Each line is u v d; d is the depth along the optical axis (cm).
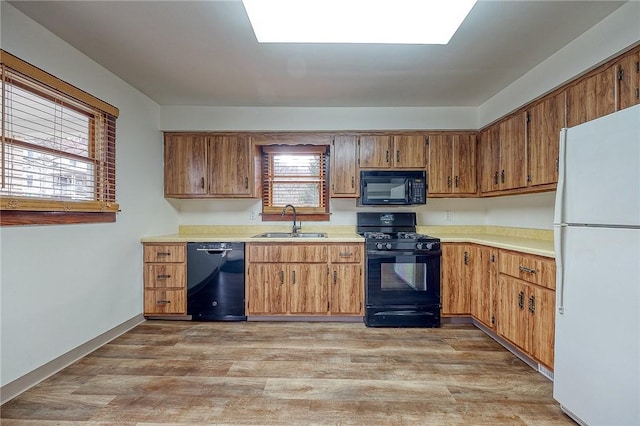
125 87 289
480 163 349
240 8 184
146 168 323
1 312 181
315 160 387
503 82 286
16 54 188
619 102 188
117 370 222
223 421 171
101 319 262
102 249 262
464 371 223
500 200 358
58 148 220
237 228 385
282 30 192
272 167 387
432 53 234
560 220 177
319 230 385
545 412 179
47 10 187
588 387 159
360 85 292
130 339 275
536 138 261
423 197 342
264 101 332
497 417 175
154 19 196
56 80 212
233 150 353
